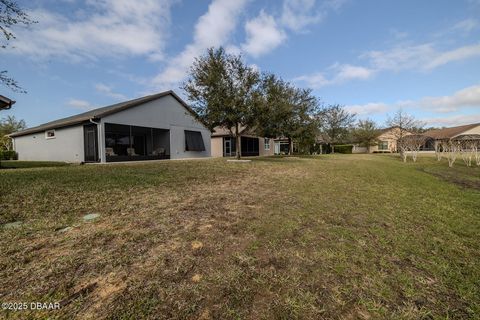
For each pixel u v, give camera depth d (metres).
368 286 1.95
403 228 3.34
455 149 20.06
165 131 16.33
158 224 3.01
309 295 1.79
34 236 2.57
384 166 13.30
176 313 1.54
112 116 12.43
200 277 1.94
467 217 4.02
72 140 13.35
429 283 2.04
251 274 2.02
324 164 12.65
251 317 1.55
